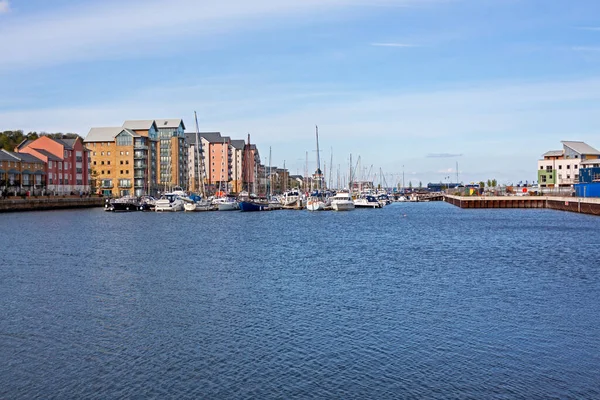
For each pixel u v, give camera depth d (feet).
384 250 216.33
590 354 90.02
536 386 78.28
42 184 561.84
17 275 156.25
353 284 144.15
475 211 514.27
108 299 126.82
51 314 113.91
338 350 92.12
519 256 197.26
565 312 114.83
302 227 329.93
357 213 488.44
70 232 289.33
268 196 640.58
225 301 124.98
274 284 143.95
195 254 201.05
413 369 84.12
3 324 106.83
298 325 105.91
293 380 80.43
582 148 645.92
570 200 461.37
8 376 82.23
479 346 93.81
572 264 176.96
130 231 296.71
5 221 370.12
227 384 79.25
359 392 76.59
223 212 485.97
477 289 137.69
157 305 121.29
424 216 444.55
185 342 96.43
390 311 116.06
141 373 83.20
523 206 550.36
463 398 74.84
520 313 114.11
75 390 77.71
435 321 108.37
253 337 98.89
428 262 183.42
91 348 93.66
